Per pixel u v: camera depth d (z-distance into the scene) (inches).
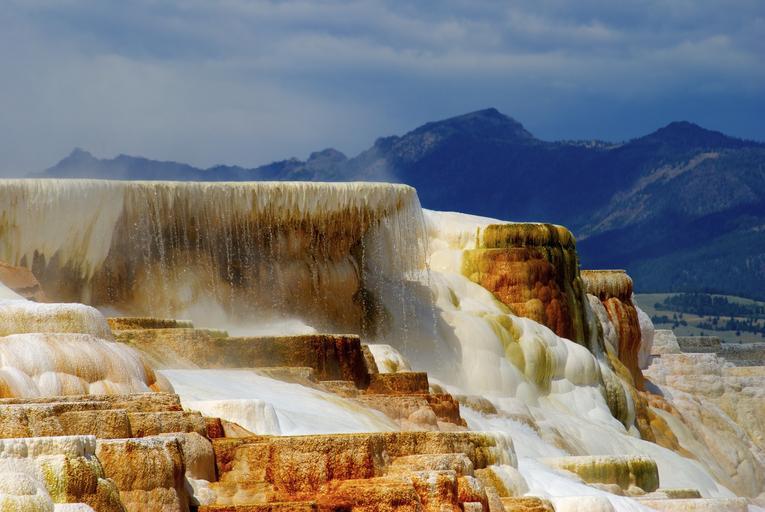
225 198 3486.7
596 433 3772.1
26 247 3171.8
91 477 1497.3
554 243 4264.3
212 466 1851.6
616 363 4690.0
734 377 5442.9
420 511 1831.9
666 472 3821.4
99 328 2164.1
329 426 2331.4
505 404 3472.0
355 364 2945.4
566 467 2839.6
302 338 2817.4
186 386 2325.3
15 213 3152.1
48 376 1996.8
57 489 1470.2
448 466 1980.8
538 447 3267.7
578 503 2301.9
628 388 4507.9
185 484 1758.1
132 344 2605.8
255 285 3531.0
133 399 1881.2
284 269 3587.6
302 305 3612.2
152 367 2336.4
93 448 1533.0
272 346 2780.5
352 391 2728.8
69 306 2145.7
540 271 4178.2
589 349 4389.8
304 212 3627.0
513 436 3235.7
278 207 3580.2
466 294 4094.5
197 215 3447.3
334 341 2901.1
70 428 1697.8
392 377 2999.5
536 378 3949.3
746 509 2753.4
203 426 1876.2
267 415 2128.4
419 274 3895.2
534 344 3959.2
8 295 2699.3
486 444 2317.9
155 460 1653.5
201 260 3449.8
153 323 2802.7
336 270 3688.5
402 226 3831.2
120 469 1630.2
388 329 3779.5
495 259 4165.8
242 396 2365.9
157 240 3366.1
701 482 3878.0
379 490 1824.6
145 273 3344.0
